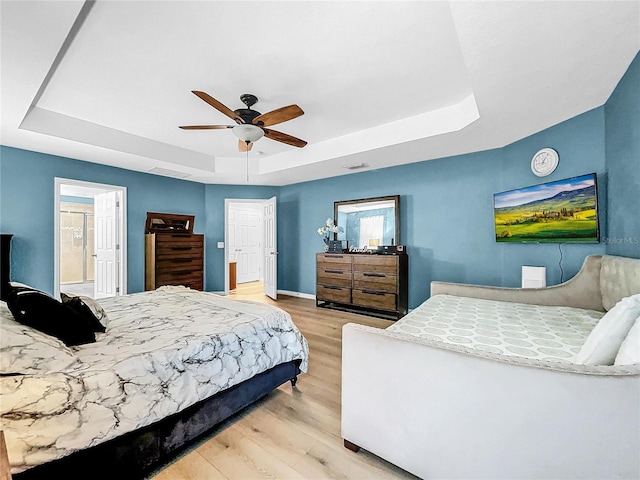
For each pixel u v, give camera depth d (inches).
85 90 103.5
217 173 191.2
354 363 56.6
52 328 56.2
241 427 68.5
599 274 93.1
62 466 44.2
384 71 91.8
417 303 165.8
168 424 56.1
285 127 139.6
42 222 145.6
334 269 182.4
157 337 64.9
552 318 81.7
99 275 189.5
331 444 62.4
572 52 70.4
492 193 141.0
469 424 43.7
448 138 125.4
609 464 35.4
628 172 83.5
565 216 106.5
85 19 68.8
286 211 231.5
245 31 73.3
